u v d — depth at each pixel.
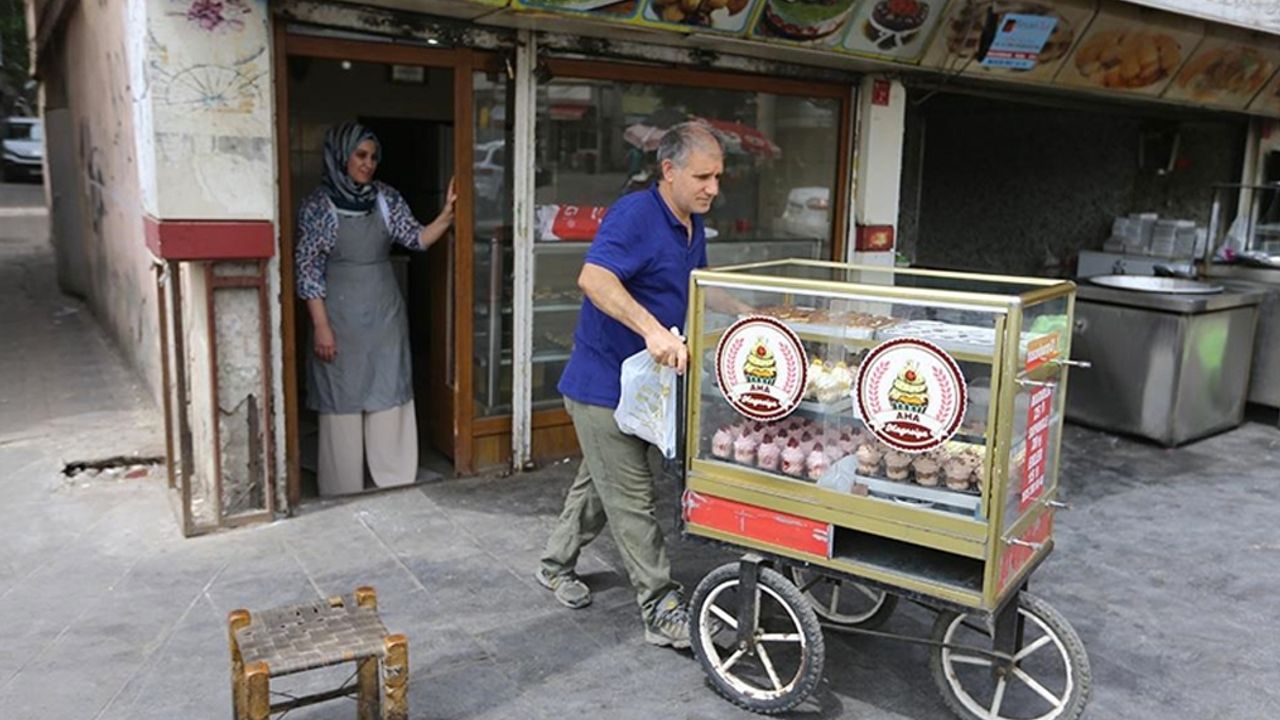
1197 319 5.54
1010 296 2.40
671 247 3.11
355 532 4.18
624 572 3.88
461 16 4.27
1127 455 5.55
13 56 23.92
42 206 20.80
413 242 4.69
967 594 2.54
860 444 2.68
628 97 5.03
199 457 4.57
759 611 3.11
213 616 3.45
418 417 5.73
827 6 4.73
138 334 6.57
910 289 2.53
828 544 2.73
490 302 4.82
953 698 2.87
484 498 4.61
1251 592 3.82
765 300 2.82
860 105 5.74
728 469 2.87
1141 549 4.22
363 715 2.69
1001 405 2.41
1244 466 5.39
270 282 4.10
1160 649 3.37
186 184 3.78
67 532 4.17
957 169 9.18
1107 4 5.65
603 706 2.96
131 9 4.24
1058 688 3.10
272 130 3.92
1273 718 2.96
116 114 6.66
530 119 4.65
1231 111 7.22
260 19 3.81
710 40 4.72
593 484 3.48
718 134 5.38
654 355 2.86
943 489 2.56
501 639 3.34
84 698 2.94
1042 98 6.65
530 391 4.94
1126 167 8.09
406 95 6.03
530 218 4.76
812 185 5.78
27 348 7.87
